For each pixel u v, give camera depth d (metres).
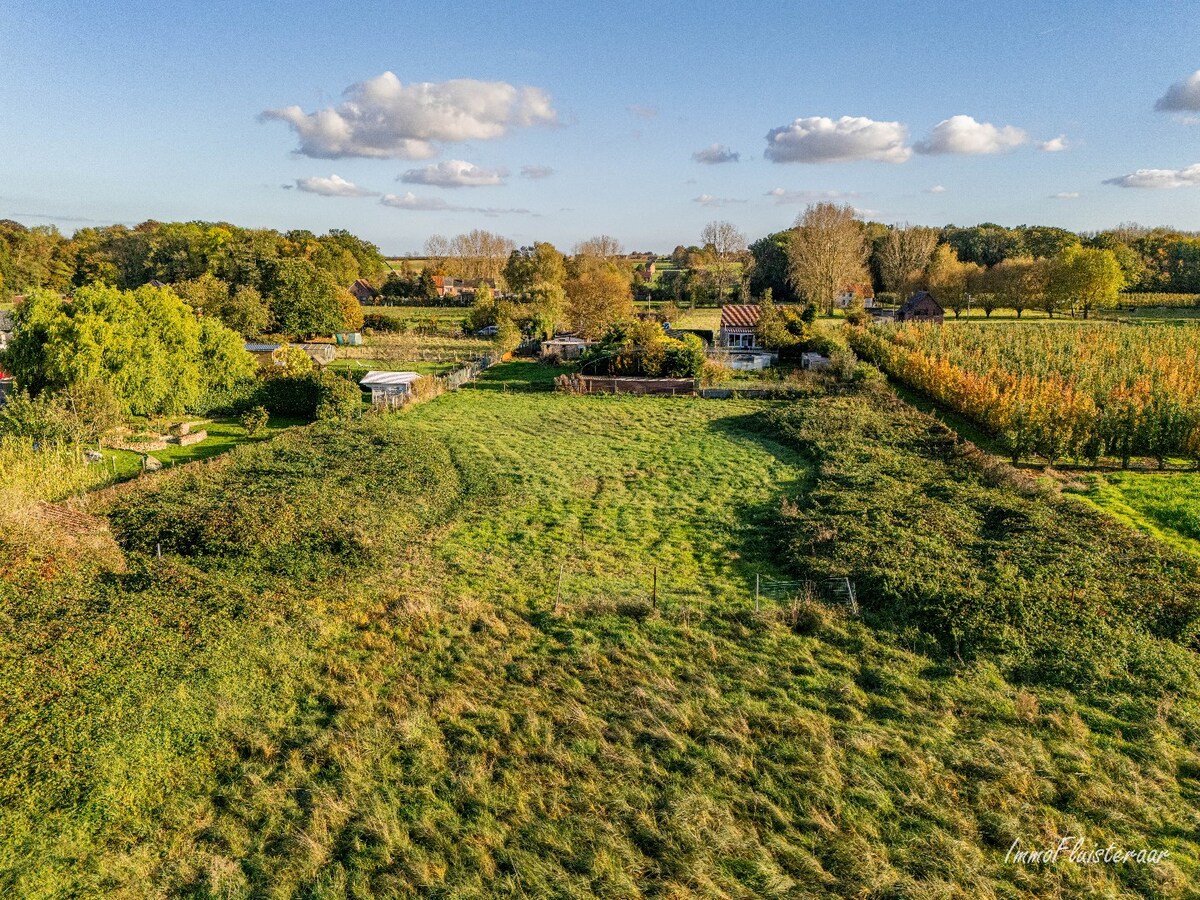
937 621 16.80
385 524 23.12
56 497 24.44
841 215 116.31
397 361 64.56
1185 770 12.07
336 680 15.17
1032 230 136.00
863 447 31.81
